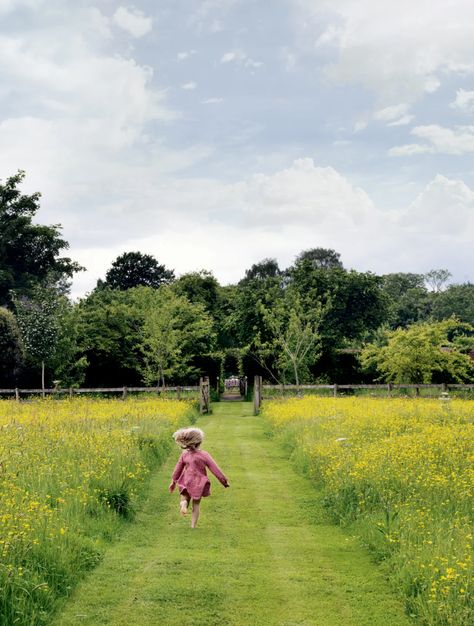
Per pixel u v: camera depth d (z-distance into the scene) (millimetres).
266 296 43281
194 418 27500
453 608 5730
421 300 96250
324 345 46250
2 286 52375
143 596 6598
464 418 18531
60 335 36031
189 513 10422
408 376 33188
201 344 44562
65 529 7656
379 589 6863
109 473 10789
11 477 9414
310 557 8031
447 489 9344
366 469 10555
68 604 6379
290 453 16953
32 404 26078
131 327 43219
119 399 30344
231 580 7117
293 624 5953
